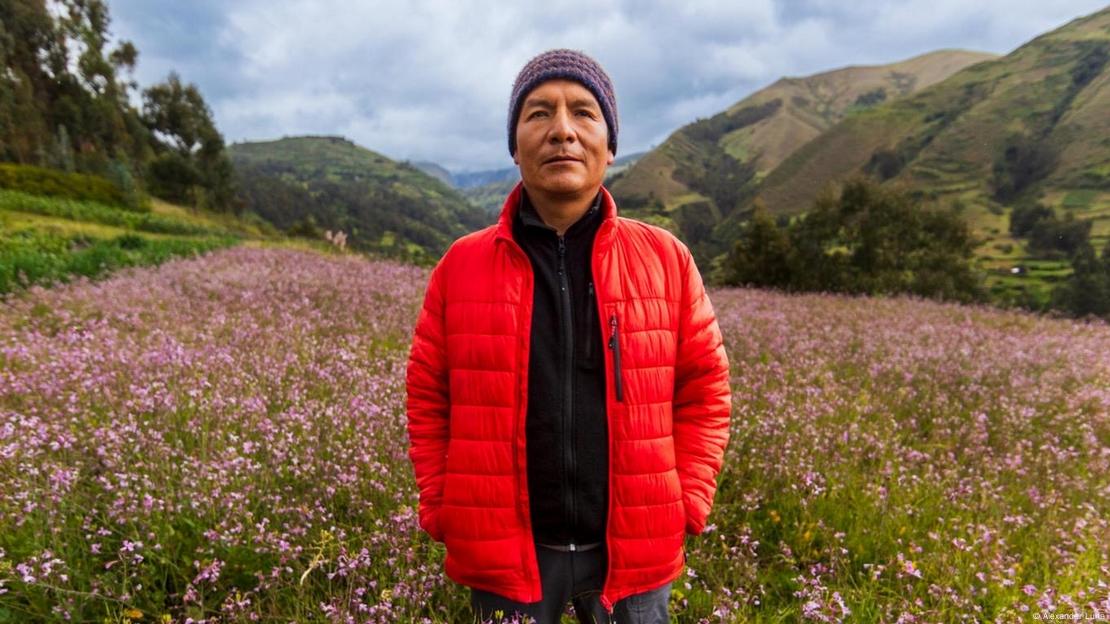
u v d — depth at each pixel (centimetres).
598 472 170
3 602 215
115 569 240
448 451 181
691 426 190
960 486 352
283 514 280
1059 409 558
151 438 321
